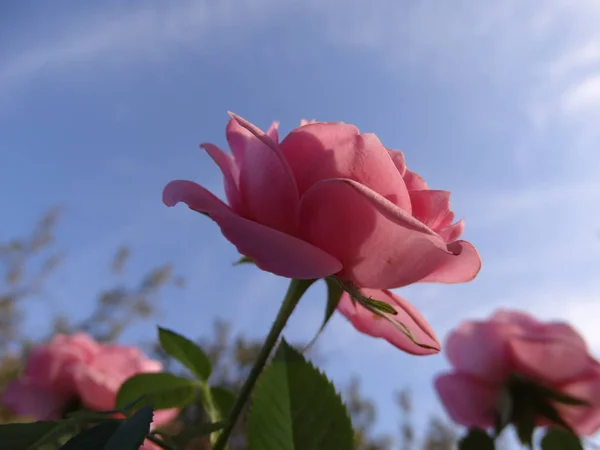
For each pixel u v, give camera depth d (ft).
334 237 0.37
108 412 0.33
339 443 0.40
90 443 0.27
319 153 0.37
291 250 0.34
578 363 0.77
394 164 0.38
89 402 0.81
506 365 0.80
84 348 0.86
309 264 0.33
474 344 0.83
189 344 0.50
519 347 0.79
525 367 0.79
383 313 0.39
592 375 0.78
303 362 0.42
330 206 0.36
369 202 0.34
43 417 0.81
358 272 0.37
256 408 0.40
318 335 0.40
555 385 0.79
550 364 0.78
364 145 0.36
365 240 0.36
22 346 2.77
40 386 0.82
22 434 0.30
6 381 2.35
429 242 0.36
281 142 0.39
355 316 0.46
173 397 0.49
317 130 0.38
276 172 0.36
